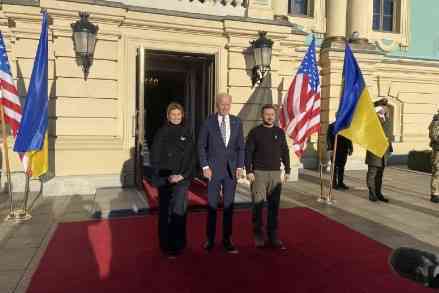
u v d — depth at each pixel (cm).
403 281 381
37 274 391
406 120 1468
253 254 456
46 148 646
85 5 790
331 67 1265
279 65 1036
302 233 543
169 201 450
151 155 451
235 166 468
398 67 1423
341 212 668
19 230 546
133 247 477
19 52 830
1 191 845
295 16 1331
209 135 464
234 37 920
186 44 902
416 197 816
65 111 805
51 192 794
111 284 369
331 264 425
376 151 678
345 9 1335
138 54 825
